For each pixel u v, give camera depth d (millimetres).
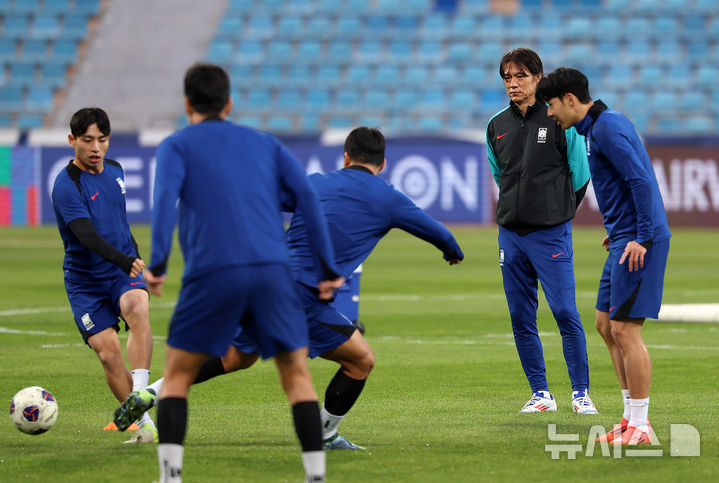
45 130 102188
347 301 35125
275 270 15188
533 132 24359
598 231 97562
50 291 53500
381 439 20484
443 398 25672
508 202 24594
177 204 15555
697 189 98188
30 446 19797
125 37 131875
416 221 19031
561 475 17266
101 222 21969
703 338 37688
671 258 72688
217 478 17094
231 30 132875
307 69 125750
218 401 25125
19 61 125688
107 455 18938
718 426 21703
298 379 15578
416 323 42031
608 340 21500
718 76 123688
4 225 101750
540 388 24234
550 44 127875
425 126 118938
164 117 122312
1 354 33312
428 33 131125
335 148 99625
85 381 28141
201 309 15117
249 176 15359
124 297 21781
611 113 20000
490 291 54625
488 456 18828
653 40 127938
